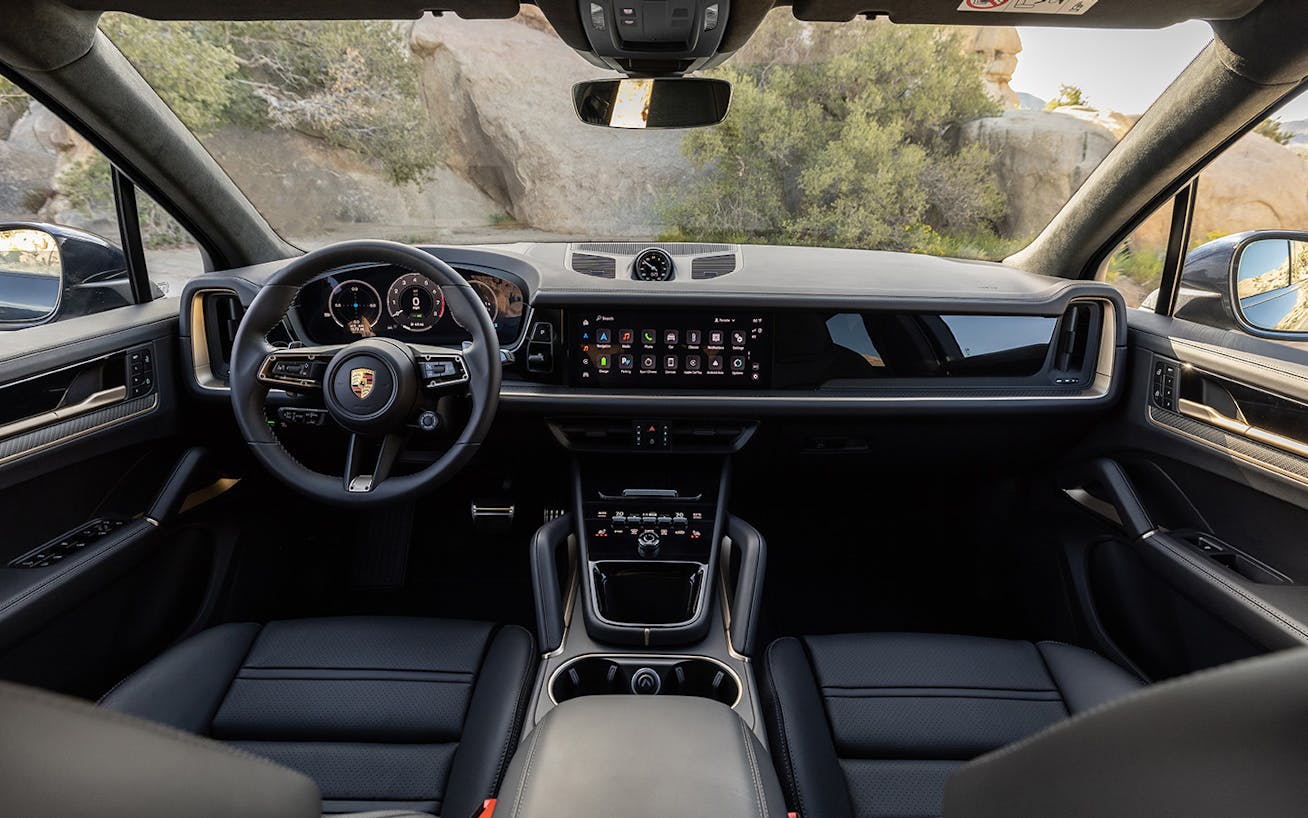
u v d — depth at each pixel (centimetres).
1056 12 152
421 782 134
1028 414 216
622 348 219
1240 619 156
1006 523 254
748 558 203
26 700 44
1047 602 221
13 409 162
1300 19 142
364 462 243
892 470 246
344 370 166
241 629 165
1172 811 41
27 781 39
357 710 146
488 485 264
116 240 211
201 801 50
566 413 219
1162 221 208
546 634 187
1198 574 168
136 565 185
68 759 42
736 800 88
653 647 188
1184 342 192
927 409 216
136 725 49
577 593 207
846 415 218
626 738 98
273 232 245
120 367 192
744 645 187
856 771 137
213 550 217
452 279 169
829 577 277
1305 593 154
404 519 289
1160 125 184
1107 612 199
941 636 170
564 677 180
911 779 135
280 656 158
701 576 205
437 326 229
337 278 224
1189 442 188
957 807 64
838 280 224
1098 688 149
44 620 155
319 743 141
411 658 159
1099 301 212
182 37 213
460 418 193
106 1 151
